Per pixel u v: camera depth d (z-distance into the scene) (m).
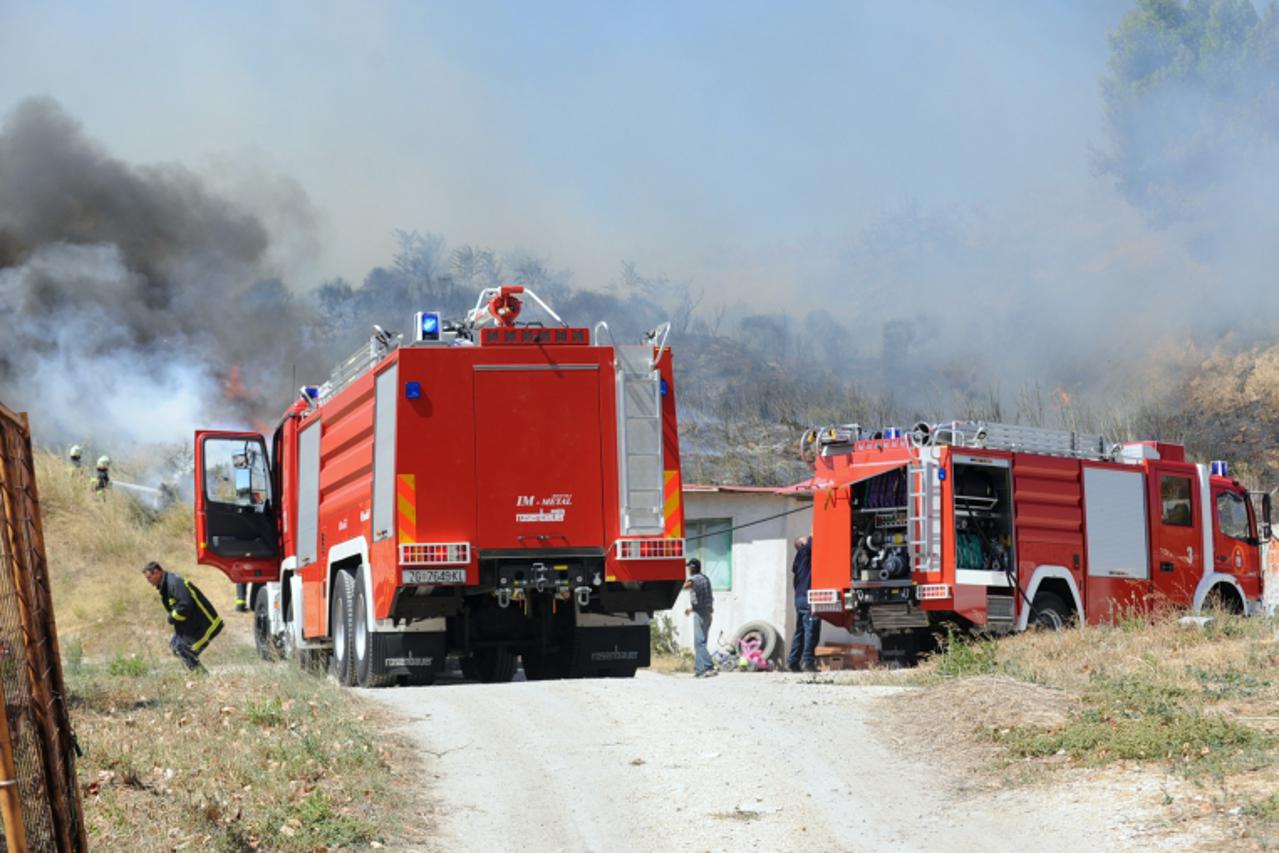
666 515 14.62
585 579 14.53
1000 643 15.00
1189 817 7.84
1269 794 8.02
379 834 8.15
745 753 10.23
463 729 11.24
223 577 26.86
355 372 16.00
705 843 8.17
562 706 12.21
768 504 23.38
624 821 8.64
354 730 10.55
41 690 6.02
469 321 15.52
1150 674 11.66
